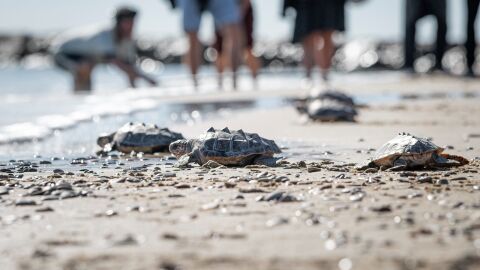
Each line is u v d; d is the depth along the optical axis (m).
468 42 27.73
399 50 76.94
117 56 25.80
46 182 6.34
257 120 12.51
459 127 10.99
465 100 16.61
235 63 22.39
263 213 4.89
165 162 7.75
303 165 7.21
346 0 24.11
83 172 7.07
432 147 6.83
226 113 14.03
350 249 3.94
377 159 6.88
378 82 25.55
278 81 30.42
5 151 8.96
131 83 25.95
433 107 14.69
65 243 4.20
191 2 22.05
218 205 5.15
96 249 4.06
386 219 4.62
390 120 12.26
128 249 4.04
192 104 16.44
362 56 70.94
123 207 5.19
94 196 5.62
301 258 3.80
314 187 5.87
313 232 4.33
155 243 4.16
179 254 3.93
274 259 3.80
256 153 7.32
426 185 5.92
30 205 5.30
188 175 6.67
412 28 29.53
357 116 12.80
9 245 4.18
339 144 9.17
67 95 20.27
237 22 22.14
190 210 5.04
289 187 5.89
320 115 12.08
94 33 25.73
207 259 3.82
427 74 29.19
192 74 22.81
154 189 5.90
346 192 5.59
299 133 10.48
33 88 32.41
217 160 7.27
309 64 25.22
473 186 5.79
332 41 24.28
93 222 4.73
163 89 23.00
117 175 6.78
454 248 3.92
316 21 24.06
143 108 15.25
